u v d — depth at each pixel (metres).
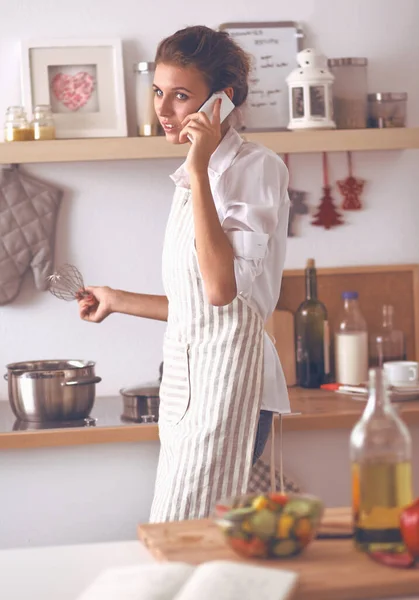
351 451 1.29
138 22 3.10
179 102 2.18
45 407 2.71
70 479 2.70
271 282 2.26
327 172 3.22
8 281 3.06
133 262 3.18
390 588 1.16
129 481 2.71
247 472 2.17
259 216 2.11
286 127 3.13
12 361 3.14
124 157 2.87
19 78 3.07
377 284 3.25
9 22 3.06
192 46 2.15
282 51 3.13
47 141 2.85
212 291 2.04
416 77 3.22
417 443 2.84
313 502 1.27
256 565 1.23
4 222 3.05
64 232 3.14
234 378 2.18
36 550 1.38
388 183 3.25
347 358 3.08
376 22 3.19
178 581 1.14
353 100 3.01
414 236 3.26
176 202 2.33
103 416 2.82
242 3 3.14
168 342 2.32
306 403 2.82
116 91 3.04
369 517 1.26
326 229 3.23
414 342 3.27
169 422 2.29
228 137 2.18
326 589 1.15
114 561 1.32
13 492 2.69
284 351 3.12
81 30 3.09
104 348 3.18
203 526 1.40
